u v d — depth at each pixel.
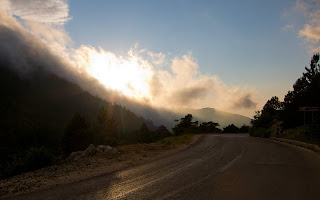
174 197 5.79
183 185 6.87
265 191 6.21
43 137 54.94
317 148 14.77
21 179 8.62
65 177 8.49
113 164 10.95
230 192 6.13
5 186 7.62
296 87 29.88
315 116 24.16
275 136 27.55
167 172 8.77
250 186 6.70
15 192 6.79
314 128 20.38
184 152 15.23
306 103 26.33
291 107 30.45
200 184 6.95
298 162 10.76
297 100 29.34
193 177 7.87
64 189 6.82
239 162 10.85
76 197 6.00
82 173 9.10
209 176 7.98
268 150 15.64
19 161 11.50
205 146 19.11
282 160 11.38
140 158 12.64
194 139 27.19
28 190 6.93
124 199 5.74
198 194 5.99
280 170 8.95
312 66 26.86
